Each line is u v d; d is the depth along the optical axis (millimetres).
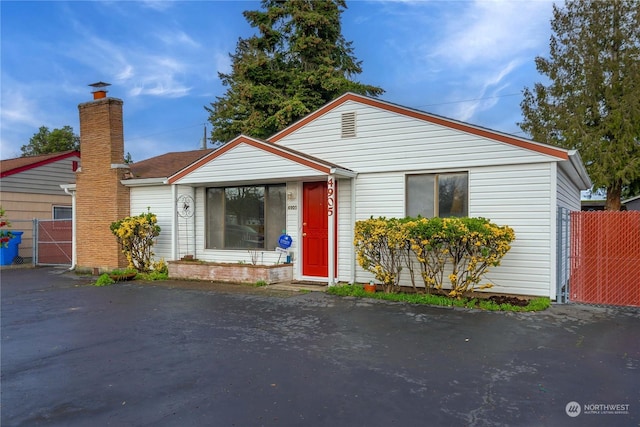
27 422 3480
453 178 9055
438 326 6387
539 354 5070
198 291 9664
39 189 18031
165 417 3527
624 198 28422
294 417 3498
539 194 8180
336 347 5406
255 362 4867
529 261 8258
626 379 4281
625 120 22906
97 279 12008
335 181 10258
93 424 3428
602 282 8016
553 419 3447
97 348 5488
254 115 20328
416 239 8219
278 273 10359
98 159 13695
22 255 17297
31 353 5316
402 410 3611
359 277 10016
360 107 10039
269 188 11273
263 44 21672
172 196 12039
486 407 3664
